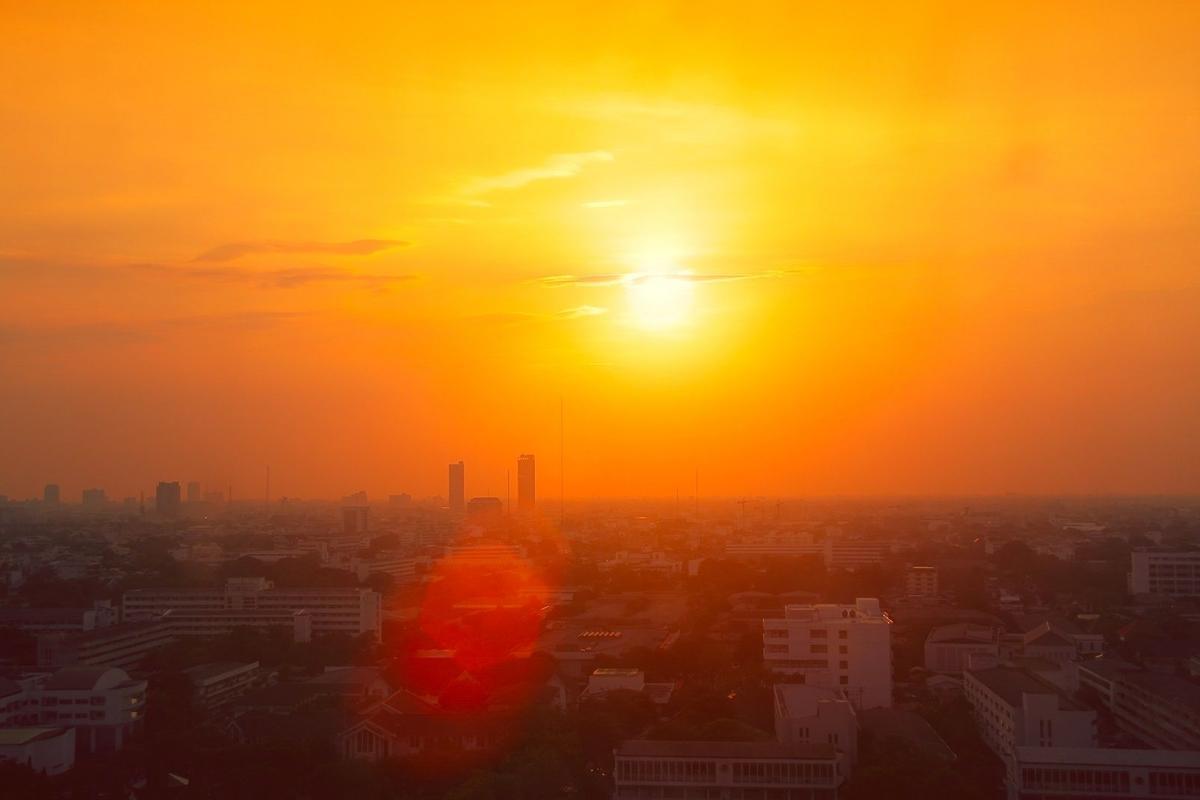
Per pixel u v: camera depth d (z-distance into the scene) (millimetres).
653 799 189375
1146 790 192875
